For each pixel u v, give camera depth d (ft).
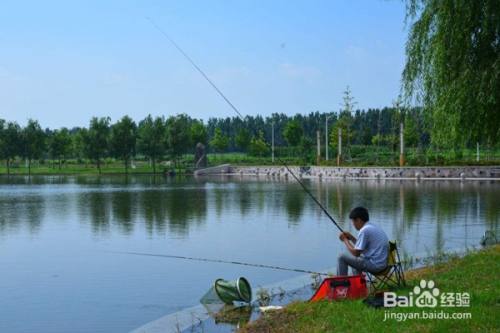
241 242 52.90
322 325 22.52
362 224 27.53
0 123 222.07
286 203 89.86
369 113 318.65
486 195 96.58
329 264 42.24
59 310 31.24
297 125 270.87
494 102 34.30
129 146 232.73
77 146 236.02
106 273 40.34
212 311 29.71
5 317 30.17
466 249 43.75
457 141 37.76
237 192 116.06
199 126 266.77
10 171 239.30
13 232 61.87
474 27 35.14
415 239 52.54
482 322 20.75
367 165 167.84
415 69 38.73
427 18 37.91
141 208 85.20
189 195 109.50
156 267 42.04
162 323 27.84
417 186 122.83
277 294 32.50
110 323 28.91
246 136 279.28
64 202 97.09
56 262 44.60
